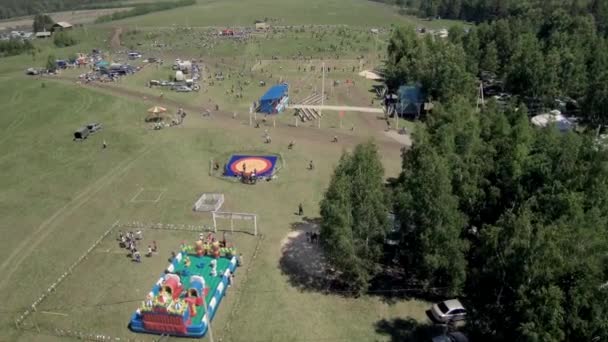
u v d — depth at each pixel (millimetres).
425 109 133375
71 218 81688
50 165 102312
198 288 58719
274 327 56688
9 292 63969
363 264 59094
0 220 81812
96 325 57844
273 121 124750
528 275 42594
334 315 58625
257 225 77812
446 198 55312
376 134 116188
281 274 66125
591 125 117625
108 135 116125
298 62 193625
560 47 139250
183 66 176750
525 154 65375
